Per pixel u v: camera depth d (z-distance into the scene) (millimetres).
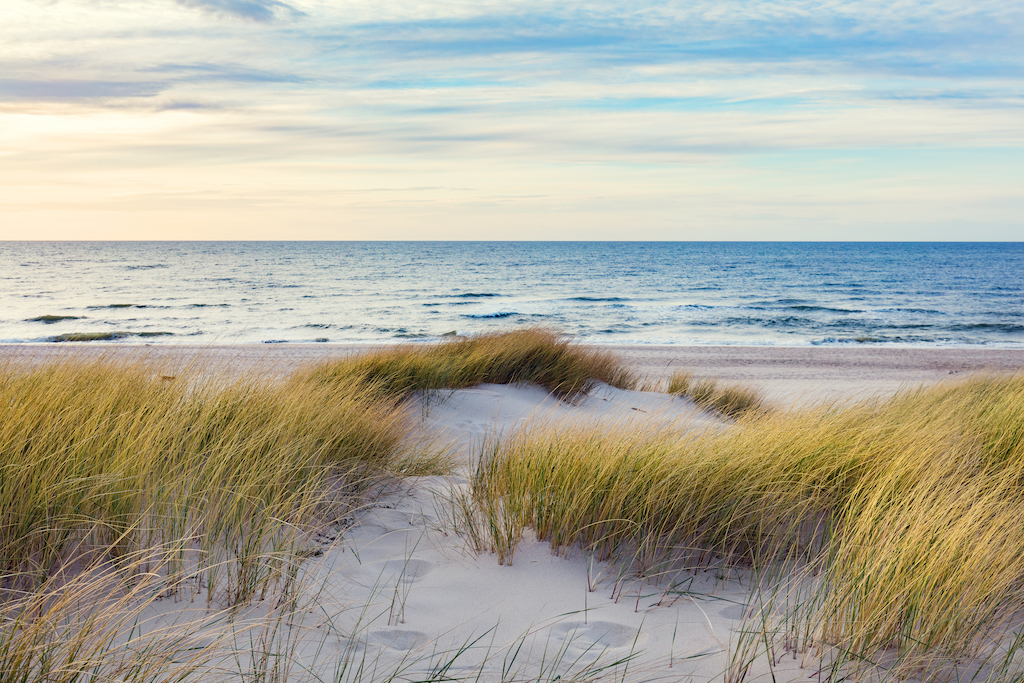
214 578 2324
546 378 9055
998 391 7070
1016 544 2436
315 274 60562
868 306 38500
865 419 5078
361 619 2350
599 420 4508
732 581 2732
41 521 2354
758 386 11914
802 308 37375
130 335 22547
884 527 2500
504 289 49500
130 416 3512
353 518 3416
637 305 39125
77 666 1700
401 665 2014
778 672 1999
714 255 109375
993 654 2074
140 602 2232
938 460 3396
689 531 2938
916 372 15328
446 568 2857
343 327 27406
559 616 2430
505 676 1965
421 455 4820
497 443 4254
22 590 2154
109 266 65125
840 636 2141
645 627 2352
